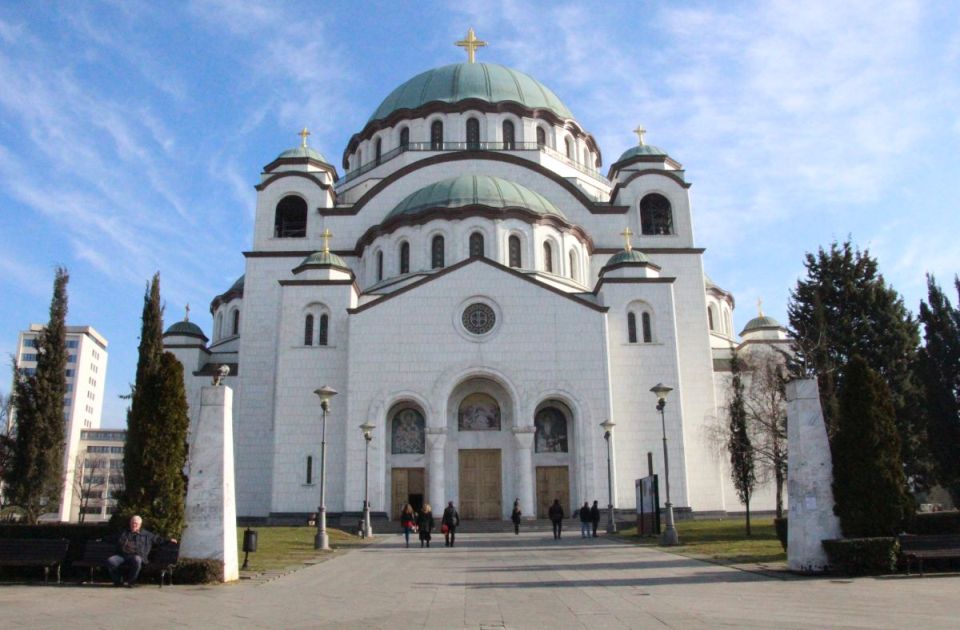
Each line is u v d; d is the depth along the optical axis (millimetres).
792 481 20219
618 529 40969
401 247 51719
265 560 25203
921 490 40031
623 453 45531
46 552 18516
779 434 37031
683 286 54406
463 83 63844
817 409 20375
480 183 52375
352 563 24516
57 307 38000
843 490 19875
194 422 55969
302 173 57344
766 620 12664
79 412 139625
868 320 38438
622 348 47344
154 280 32938
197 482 19141
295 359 46875
